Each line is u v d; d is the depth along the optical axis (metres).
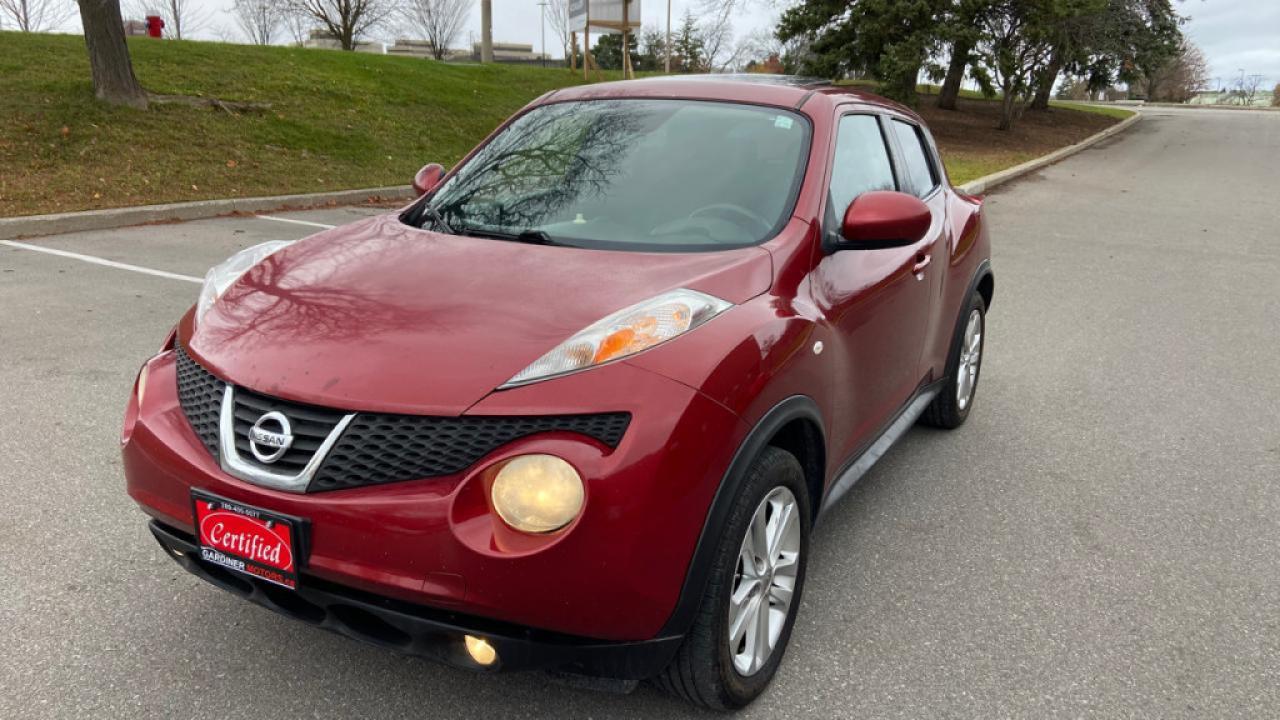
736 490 2.18
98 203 9.66
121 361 5.10
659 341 2.16
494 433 2.00
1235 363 6.12
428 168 3.66
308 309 2.38
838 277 2.89
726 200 2.95
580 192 3.07
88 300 6.36
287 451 2.07
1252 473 4.30
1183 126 35.09
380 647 2.12
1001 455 4.46
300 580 2.07
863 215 2.83
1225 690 2.69
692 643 2.24
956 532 3.63
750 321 2.37
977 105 31.91
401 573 1.98
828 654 2.78
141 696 2.46
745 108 3.34
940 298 4.00
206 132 12.80
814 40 23.50
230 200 10.48
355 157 13.73
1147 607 3.12
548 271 2.51
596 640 2.06
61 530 3.29
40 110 11.80
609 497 1.96
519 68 23.81
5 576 2.98
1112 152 24.72
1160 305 7.80
